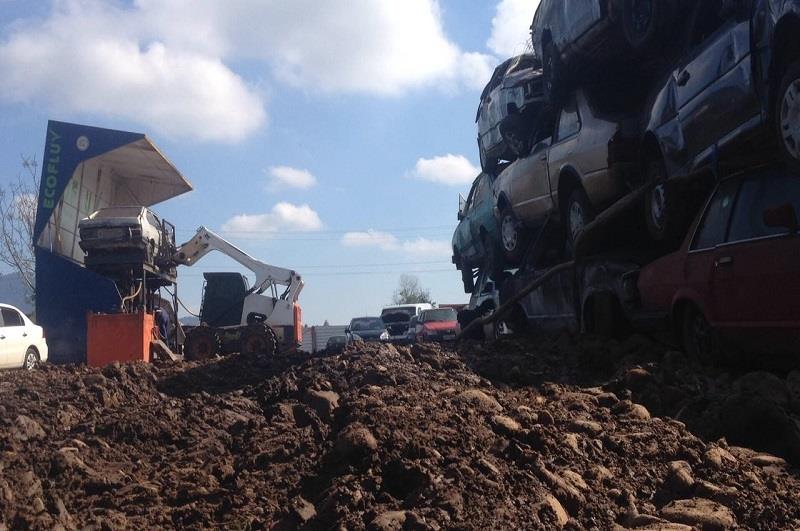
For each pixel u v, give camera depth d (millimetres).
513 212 13359
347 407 5332
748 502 3855
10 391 6844
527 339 9406
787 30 6086
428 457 4160
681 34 8664
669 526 3518
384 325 28156
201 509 4016
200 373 7875
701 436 4969
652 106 8930
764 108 6508
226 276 19938
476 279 18438
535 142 12750
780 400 5445
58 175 17766
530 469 4055
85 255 17156
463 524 3402
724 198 6758
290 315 19891
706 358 6910
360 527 3490
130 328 10906
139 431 5484
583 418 5082
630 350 7590
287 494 4164
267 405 6281
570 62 10945
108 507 4188
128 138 18016
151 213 18172
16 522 3852
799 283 5512
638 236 9719
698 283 6758
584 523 3625
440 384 6195
